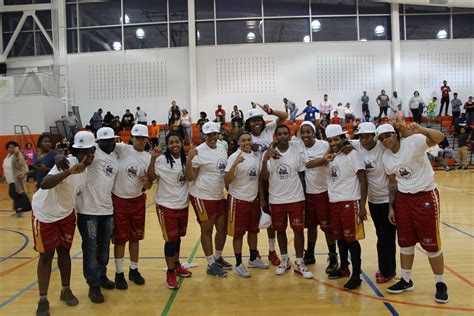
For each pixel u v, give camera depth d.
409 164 3.20
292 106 15.30
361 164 3.53
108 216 3.58
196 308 3.21
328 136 3.61
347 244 3.74
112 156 3.60
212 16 16.73
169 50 16.73
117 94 16.88
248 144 3.90
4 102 15.38
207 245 3.99
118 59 16.86
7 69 16.95
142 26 16.89
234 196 3.93
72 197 3.21
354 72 16.70
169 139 3.74
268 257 4.56
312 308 3.14
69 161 3.21
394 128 3.27
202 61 16.67
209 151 3.94
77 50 17.05
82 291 3.68
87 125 15.38
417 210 3.22
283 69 16.66
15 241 5.66
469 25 16.78
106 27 16.95
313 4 16.72
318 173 3.90
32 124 15.35
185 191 3.81
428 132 3.09
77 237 5.84
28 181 13.36
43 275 3.17
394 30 16.45
